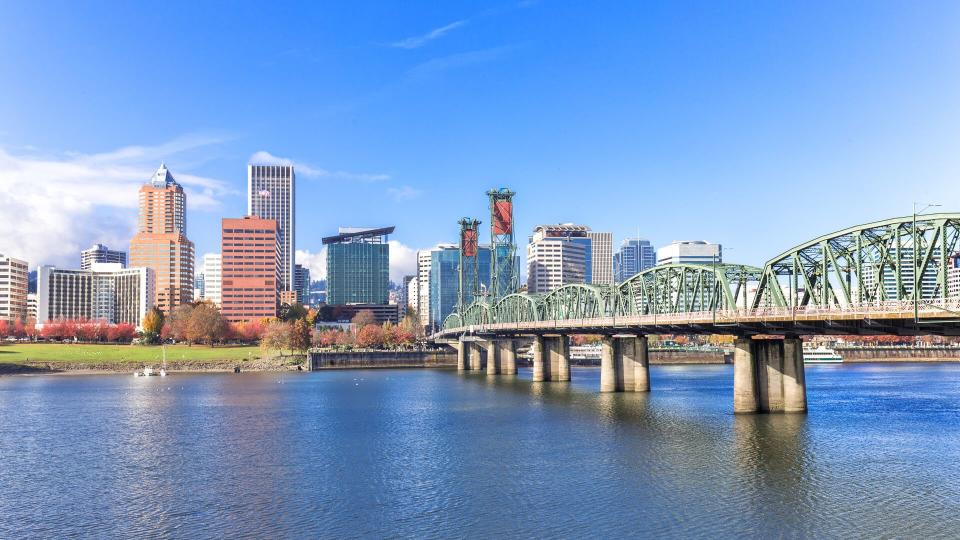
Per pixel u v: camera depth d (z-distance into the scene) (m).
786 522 58.81
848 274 87.75
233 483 74.94
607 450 87.19
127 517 63.94
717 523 59.00
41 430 111.44
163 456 89.38
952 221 75.19
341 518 62.53
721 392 155.50
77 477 78.75
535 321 190.00
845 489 67.38
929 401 134.38
